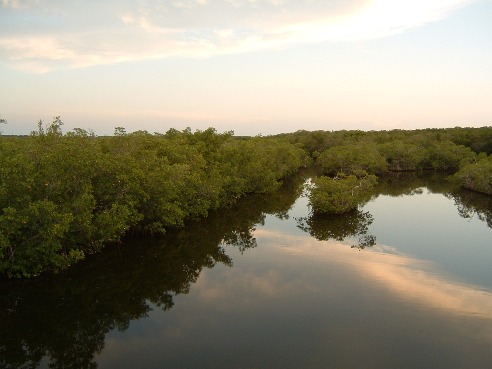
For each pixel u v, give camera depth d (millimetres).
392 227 33969
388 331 16109
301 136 120250
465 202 46312
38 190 21469
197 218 35906
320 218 37469
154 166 30219
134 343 15703
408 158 79625
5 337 16625
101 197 25531
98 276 23188
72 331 17078
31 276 21188
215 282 21781
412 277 22031
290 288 20656
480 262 24594
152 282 22312
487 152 82125
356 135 129250
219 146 48469
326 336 15750
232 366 13891
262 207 43125
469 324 16656
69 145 23859
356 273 22734
